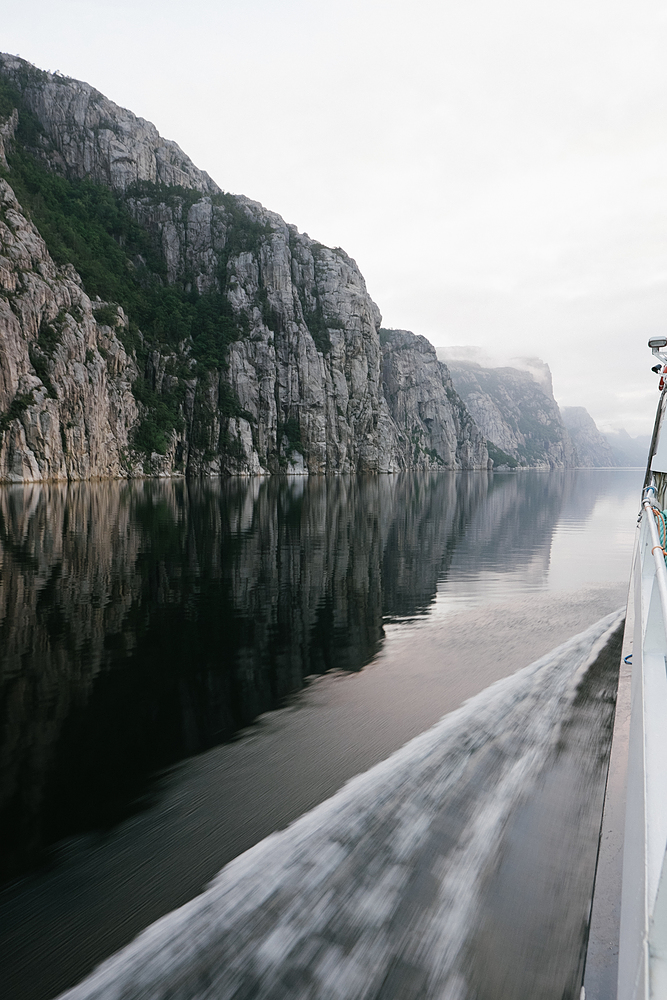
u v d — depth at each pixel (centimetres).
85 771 717
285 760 734
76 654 1162
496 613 1548
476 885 450
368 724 841
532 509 5519
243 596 1684
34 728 841
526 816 529
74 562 2070
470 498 6894
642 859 245
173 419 12031
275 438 14200
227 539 2792
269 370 14250
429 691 976
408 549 2697
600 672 918
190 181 17450
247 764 726
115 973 395
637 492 9594
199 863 528
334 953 394
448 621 1463
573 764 612
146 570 1981
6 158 12525
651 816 244
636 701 425
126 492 6438
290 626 1395
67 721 865
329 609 1566
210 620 1427
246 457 13062
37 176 13100
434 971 372
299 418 14725
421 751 693
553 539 3244
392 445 18338
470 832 515
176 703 934
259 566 2141
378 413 17288
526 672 993
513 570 2222
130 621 1397
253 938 415
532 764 621
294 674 1070
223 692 983
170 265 14962
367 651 1212
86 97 15188
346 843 516
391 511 4772
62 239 12150
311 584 1872
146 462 10975
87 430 9312
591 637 1214
